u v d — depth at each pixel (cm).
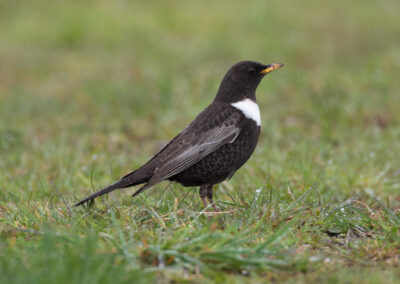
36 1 2973
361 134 1473
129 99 1817
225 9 2920
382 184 1137
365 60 2216
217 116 937
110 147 1434
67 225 796
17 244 734
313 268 708
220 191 1072
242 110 948
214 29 2652
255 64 968
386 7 2970
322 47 2397
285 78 1984
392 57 2180
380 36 2527
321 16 2827
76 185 1165
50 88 1973
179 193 1034
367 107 1673
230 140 924
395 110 1653
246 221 831
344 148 1328
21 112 1742
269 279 680
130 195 1000
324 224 842
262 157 1255
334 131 1480
